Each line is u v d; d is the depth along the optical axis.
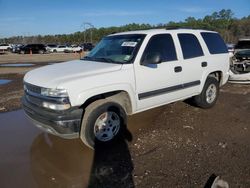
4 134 5.69
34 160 4.59
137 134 5.64
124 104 5.36
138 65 5.31
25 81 5.09
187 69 6.25
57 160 4.59
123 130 5.16
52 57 35.94
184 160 4.51
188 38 6.50
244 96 8.77
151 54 5.52
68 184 3.91
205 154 4.71
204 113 6.95
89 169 4.29
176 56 6.08
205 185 3.82
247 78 10.09
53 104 4.42
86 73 4.80
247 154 4.70
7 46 56.72
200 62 6.59
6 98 8.55
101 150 4.94
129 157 4.66
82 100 4.50
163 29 6.09
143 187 3.79
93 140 4.75
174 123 6.25
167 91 5.88
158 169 4.25
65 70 5.02
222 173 4.10
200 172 4.14
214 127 6.00
